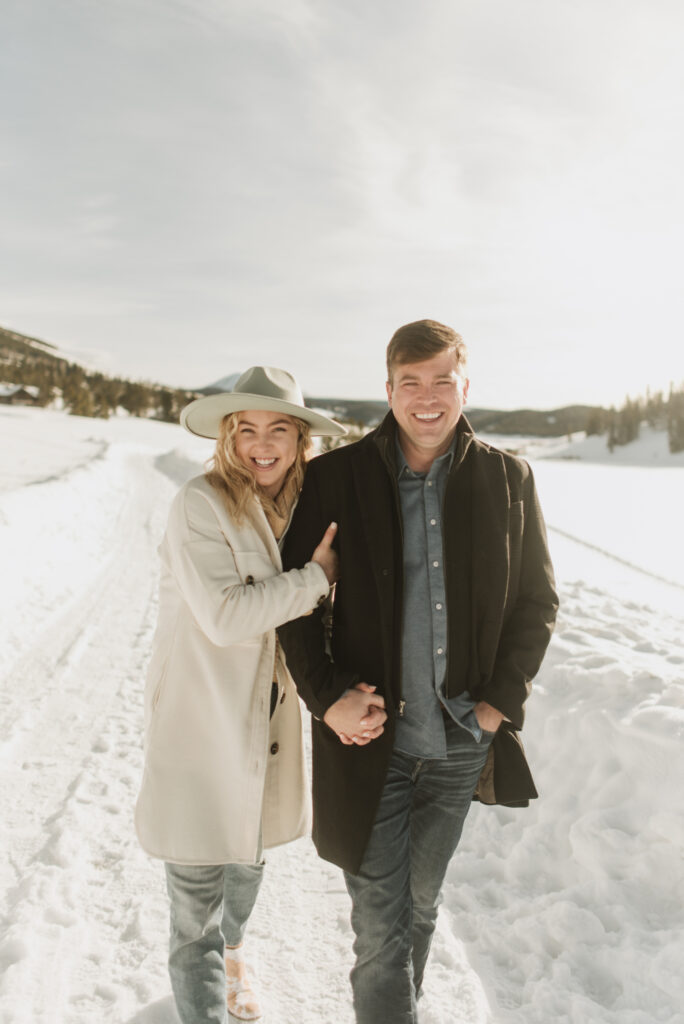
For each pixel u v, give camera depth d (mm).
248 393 1811
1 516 9719
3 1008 2045
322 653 1766
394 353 1735
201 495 1823
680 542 11648
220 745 1816
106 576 8570
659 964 2074
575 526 14062
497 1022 2012
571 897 2461
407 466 1811
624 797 2746
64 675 5062
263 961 2326
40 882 2654
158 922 2480
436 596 1765
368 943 1694
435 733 1779
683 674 3375
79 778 3529
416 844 1875
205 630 1723
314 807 1844
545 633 1836
